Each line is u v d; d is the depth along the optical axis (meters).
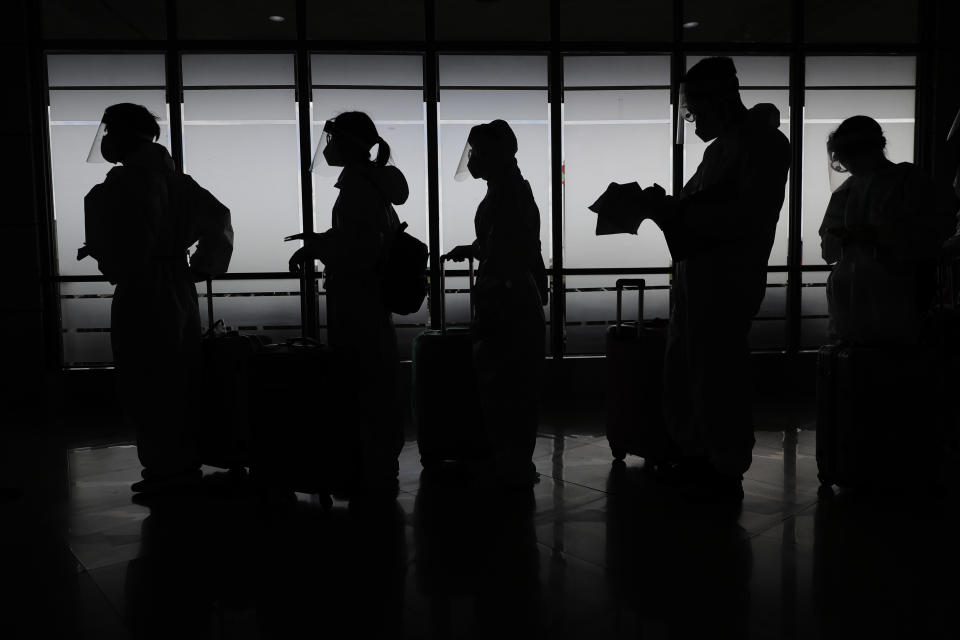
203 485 3.64
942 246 3.26
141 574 2.54
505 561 2.61
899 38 6.11
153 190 3.43
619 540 2.80
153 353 3.48
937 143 6.09
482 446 3.84
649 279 6.09
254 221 5.82
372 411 3.48
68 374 5.62
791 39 6.03
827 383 3.41
